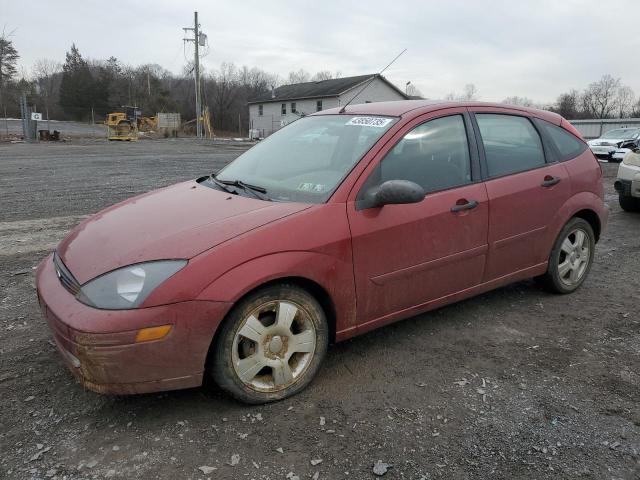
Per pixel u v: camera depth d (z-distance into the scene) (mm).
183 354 2600
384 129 3490
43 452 2512
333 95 49781
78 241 3129
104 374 2516
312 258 2918
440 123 3727
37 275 3191
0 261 5508
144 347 2514
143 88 90000
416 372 3338
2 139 33062
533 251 4234
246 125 84438
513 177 4008
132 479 2357
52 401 2926
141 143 36656
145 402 2939
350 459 2518
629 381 3270
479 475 2430
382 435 2701
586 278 5184
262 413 2871
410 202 3090
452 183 3660
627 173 8484
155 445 2584
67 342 2557
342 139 3625
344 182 3189
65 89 90000
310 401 2996
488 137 3979
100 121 88562
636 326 4090
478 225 3730
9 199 9625
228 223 2887
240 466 2453
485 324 4078
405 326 4020
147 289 2539
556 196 4297
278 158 3850
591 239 4762
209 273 2619
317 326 3059
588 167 4641
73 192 10555
